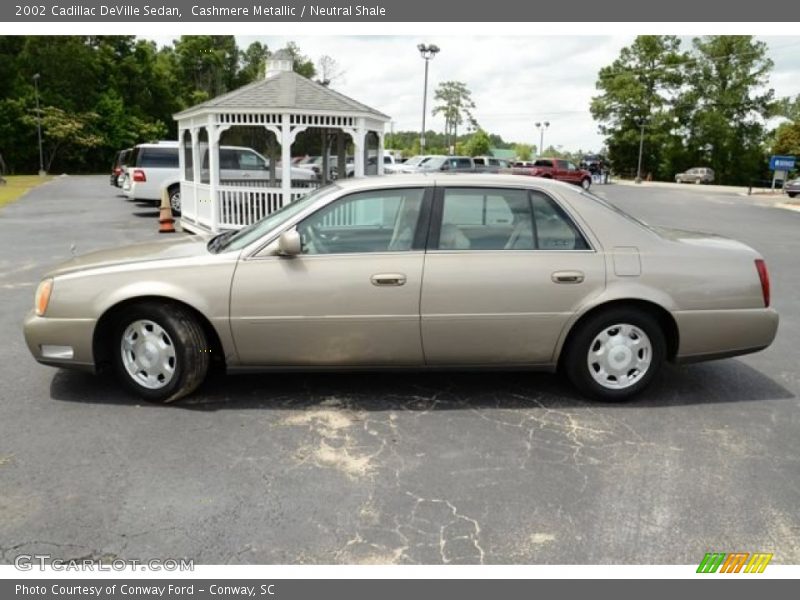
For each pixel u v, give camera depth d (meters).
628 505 3.32
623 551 2.96
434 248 4.36
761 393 4.90
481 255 4.36
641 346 4.57
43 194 25.77
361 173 12.67
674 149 65.75
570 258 4.41
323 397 4.66
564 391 4.84
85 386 4.83
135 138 57.84
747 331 4.57
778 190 46.78
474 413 4.42
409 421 4.29
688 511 3.27
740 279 4.53
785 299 8.45
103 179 40.69
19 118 51.06
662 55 66.25
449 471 3.64
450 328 4.38
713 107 65.62
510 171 37.16
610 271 4.41
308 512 3.22
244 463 3.70
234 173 15.16
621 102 65.62
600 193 36.50
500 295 4.35
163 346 4.44
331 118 12.33
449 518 3.19
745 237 15.92
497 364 4.53
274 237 4.34
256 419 4.29
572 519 3.19
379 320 4.33
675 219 21.47
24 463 3.67
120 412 4.38
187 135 14.73
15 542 2.97
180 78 67.81
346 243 4.39
